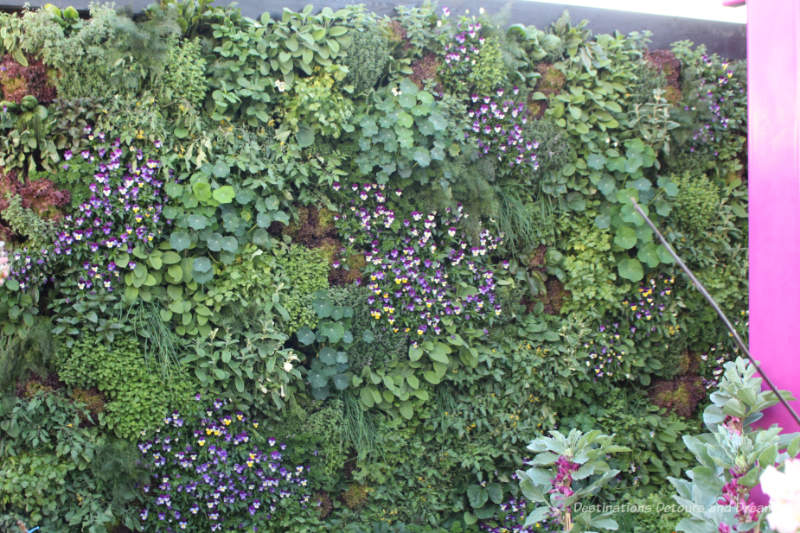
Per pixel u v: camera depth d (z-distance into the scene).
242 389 3.33
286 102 3.56
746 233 4.55
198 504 3.33
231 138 3.43
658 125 4.25
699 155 4.41
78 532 3.07
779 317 2.33
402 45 3.89
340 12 3.65
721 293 4.30
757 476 1.95
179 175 3.36
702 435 2.46
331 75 3.64
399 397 3.66
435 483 3.73
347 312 3.58
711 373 4.36
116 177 3.24
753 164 2.45
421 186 3.80
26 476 2.96
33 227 3.09
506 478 3.74
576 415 4.01
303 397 3.58
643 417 4.09
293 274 3.58
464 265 3.91
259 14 3.67
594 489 2.57
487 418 3.83
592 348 4.02
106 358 3.18
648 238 4.09
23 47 3.14
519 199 4.07
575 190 4.17
